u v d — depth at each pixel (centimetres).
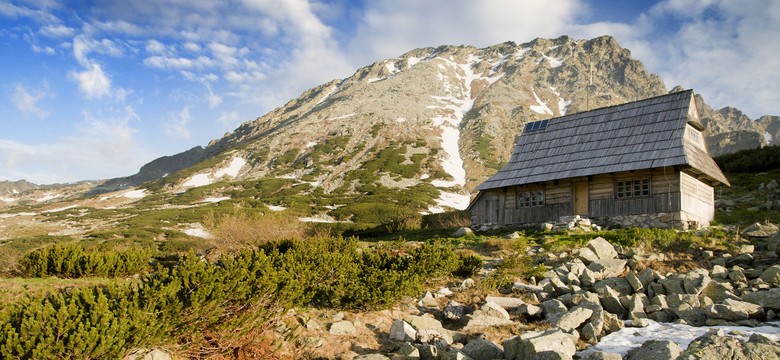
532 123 3247
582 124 3000
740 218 2736
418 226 3366
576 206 2786
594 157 2748
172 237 5544
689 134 2759
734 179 3600
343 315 1204
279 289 1048
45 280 1269
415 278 1358
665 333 1122
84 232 6234
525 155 3080
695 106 2814
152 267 1672
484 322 1197
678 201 2441
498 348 1012
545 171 2873
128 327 807
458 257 1669
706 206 2736
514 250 1983
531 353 927
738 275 1466
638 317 1252
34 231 6550
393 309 1295
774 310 1213
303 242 1673
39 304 792
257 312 992
